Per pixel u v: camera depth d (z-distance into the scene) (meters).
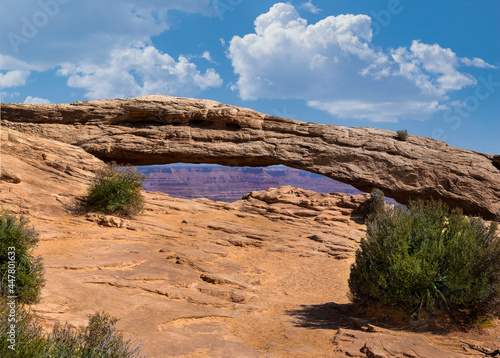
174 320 8.17
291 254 18.20
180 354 6.48
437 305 7.80
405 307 7.99
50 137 31.58
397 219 9.26
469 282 7.46
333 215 23.98
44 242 13.94
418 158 32.47
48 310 7.30
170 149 32.47
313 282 14.39
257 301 11.00
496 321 7.45
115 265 11.95
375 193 24.23
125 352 4.96
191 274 12.51
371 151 33.06
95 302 8.32
